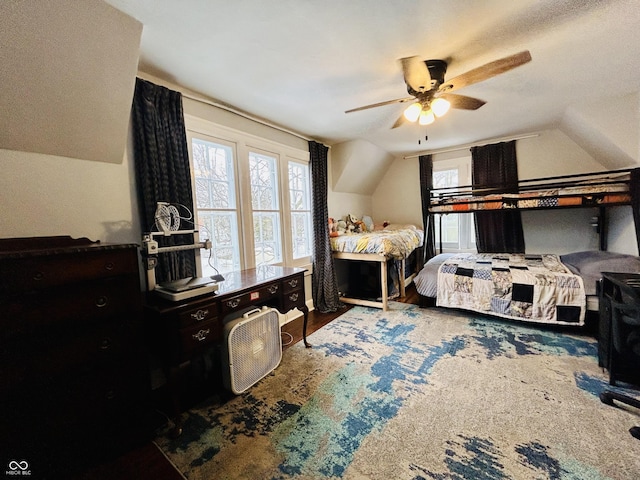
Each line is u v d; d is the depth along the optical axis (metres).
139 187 1.87
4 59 1.16
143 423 1.41
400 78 2.03
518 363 2.01
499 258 3.32
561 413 1.48
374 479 1.15
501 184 3.42
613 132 2.61
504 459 1.22
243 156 2.61
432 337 2.50
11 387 1.05
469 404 1.59
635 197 2.50
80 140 1.56
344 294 4.04
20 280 1.06
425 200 4.64
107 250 1.28
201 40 1.54
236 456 1.32
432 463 1.22
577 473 1.14
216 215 2.42
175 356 1.47
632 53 1.80
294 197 3.43
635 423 1.39
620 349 1.57
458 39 1.60
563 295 2.41
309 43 1.59
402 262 3.86
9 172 1.39
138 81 1.80
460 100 2.06
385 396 1.70
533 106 2.78
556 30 1.55
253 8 1.29
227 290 1.79
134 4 1.25
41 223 1.50
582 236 3.67
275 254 3.09
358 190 4.75
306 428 1.47
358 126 3.17
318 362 2.15
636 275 1.80
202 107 2.26
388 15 1.38
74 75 1.34
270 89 2.16
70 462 1.19
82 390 1.22
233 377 1.73
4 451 1.04
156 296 1.62
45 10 1.12
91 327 1.24
